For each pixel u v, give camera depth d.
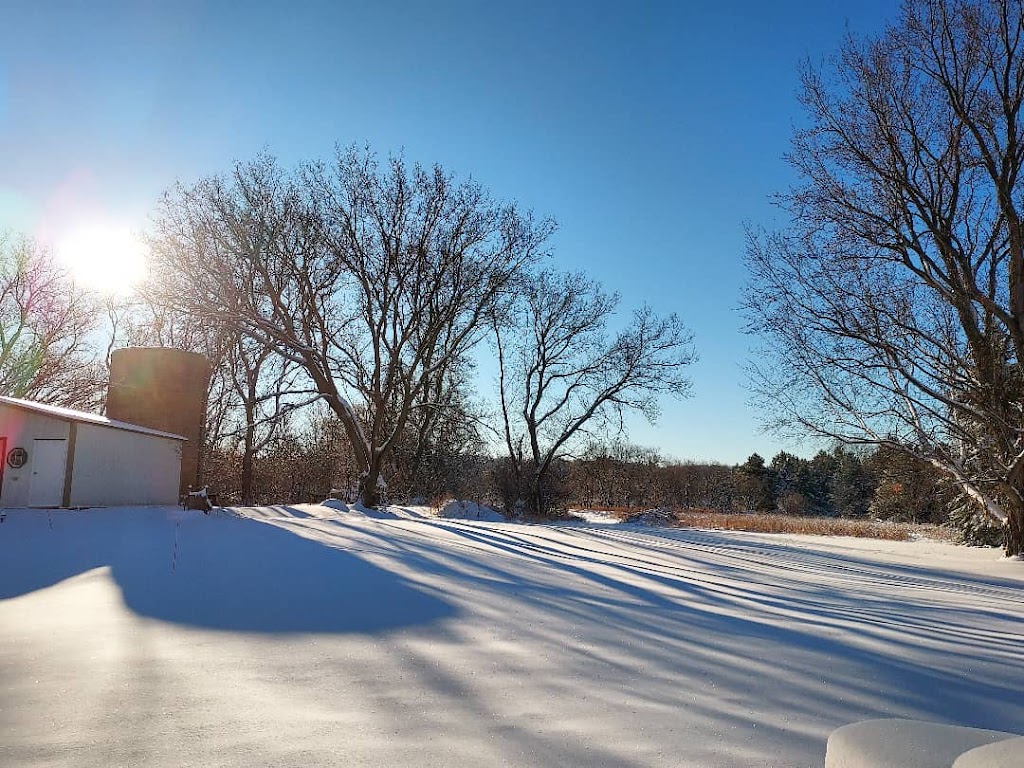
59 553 11.86
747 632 7.93
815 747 4.39
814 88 22.64
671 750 4.24
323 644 6.53
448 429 40.25
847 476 83.69
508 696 5.18
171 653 6.06
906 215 22.72
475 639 6.93
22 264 36.84
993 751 3.05
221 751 3.99
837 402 22.80
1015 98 21.70
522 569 12.18
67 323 38.09
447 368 33.97
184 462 26.97
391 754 4.02
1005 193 21.98
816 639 7.75
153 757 3.89
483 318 31.14
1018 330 21.95
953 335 23.17
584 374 38.69
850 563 19.78
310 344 29.48
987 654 7.56
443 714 4.73
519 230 30.00
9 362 36.44
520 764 3.94
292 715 4.61
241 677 5.41
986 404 22.33
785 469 98.88
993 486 23.70
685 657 6.63
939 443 23.84
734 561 17.77
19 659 5.81
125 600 8.35
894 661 6.91
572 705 5.04
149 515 18.16
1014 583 16.83
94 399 39.06
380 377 30.73
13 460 20.14
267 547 12.91
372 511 25.52
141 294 27.11
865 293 21.97
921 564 20.73
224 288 27.42
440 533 17.83
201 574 10.15
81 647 6.21
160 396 26.73
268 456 41.28
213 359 35.72
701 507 85.69
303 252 28.61
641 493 83.19
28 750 3.96
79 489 20.09
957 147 22.38
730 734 4.58
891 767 2.98
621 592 10.39
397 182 29.14
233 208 27.28
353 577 10.21
